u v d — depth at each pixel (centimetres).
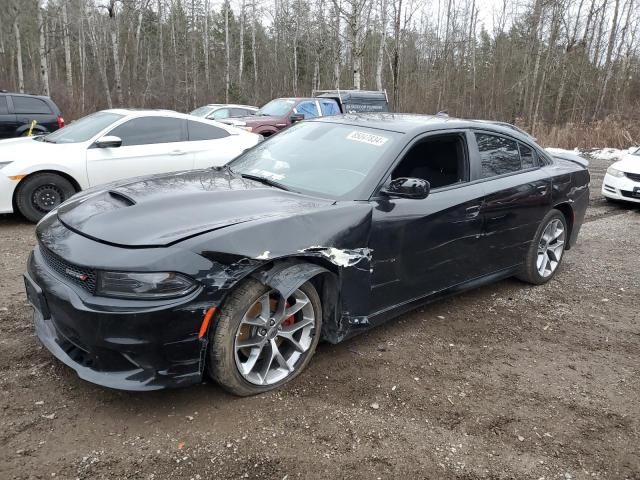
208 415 288
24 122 1224
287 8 4194
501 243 460
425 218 378
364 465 260
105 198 331
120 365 268
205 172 405
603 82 3238
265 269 297
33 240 612
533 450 282
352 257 334
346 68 3397
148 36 4200
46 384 306
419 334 409
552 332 432
